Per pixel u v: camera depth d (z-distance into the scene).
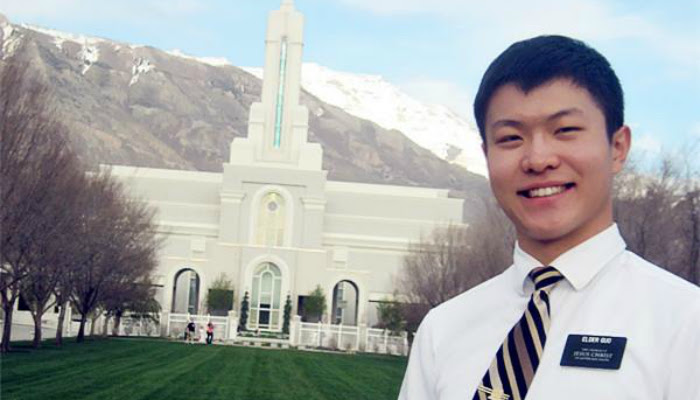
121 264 53.16
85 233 45.31
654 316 2.98
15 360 35.56
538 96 3.21
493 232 48.97
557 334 3.09
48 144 32.44
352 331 74.88
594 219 3.21
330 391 30.44
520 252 3.37
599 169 3.20
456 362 3.40
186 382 30.09
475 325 3.45
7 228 30.44
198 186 94.12
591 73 3.21
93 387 25.69
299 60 92.75
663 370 2.89
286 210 90.12
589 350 2.97
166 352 50.47
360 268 93.00
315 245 89.62
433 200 96.25
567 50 3.23
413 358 3.74
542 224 3.19
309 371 41.62
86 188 45.72
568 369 2.99
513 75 3.26
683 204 32.19
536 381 3.04
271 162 91.00
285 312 84.88
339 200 95.69
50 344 49.84
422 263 65.56
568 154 3.17
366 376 40.00
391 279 86.75
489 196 53.34
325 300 85.69
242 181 90.06
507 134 3.28
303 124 91.62
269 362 47.41
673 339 2.90
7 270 35.88
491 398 3.12
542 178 3.19
